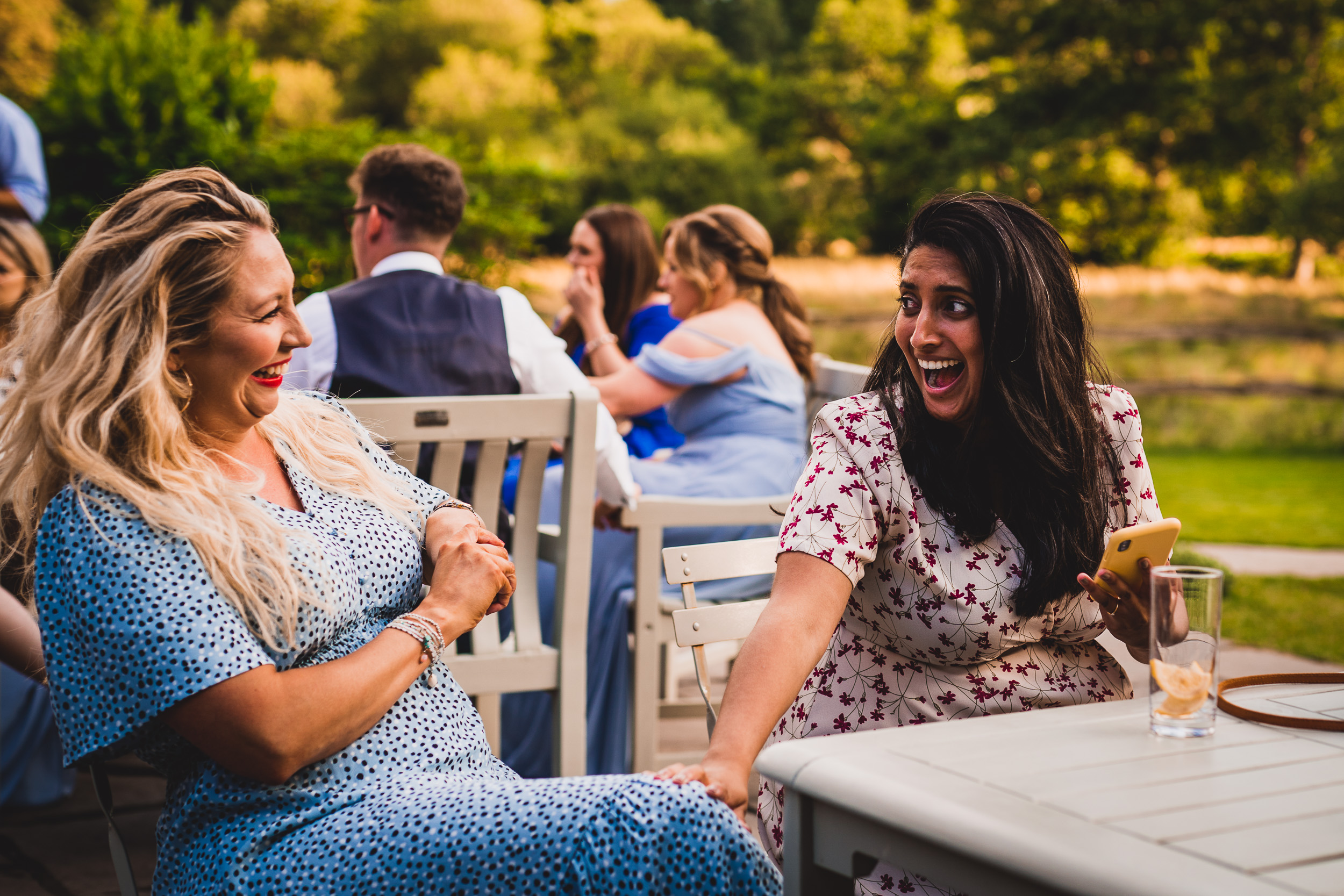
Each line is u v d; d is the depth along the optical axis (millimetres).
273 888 1275
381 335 2562
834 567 1524
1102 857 893
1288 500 8805
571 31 28750
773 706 1403
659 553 2695
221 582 1317
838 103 24609
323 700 1332
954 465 1554
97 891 2346
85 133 5863
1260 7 16141
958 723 1240
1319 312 15203
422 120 24047
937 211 1600
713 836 1250
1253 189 18562
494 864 1244
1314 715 1280
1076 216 18938
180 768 1385
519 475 2387
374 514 1605
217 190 1452
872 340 14211
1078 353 1596
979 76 20109
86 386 1345
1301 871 874
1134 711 1294
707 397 3238
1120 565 1457
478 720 1595
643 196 23234
